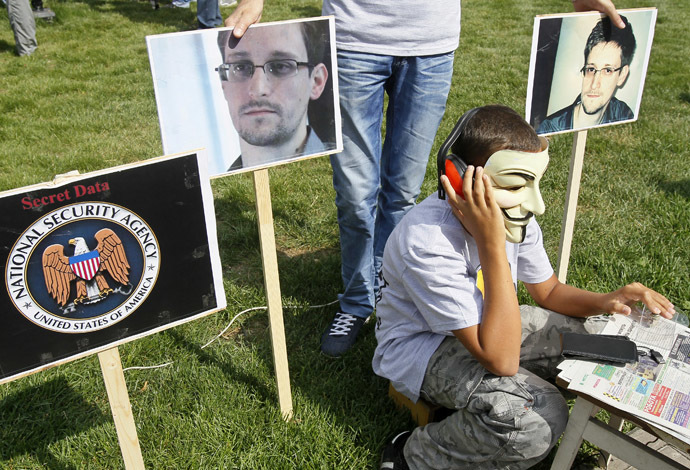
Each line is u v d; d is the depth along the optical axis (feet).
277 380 7.41
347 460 7.09
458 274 6.18
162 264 5.67
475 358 6.30
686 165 14.96
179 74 6.00
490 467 6.34
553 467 6.37
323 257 11.47
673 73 23.34
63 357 5.42
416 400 6.89
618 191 13.66
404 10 7.73
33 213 4.90
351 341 8.99
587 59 8.07
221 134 6.42
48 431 7.53
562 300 7.38
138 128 17.67
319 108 6.88
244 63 6.29
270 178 14.28
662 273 10.39
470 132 5.96
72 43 27.22
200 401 7.90
